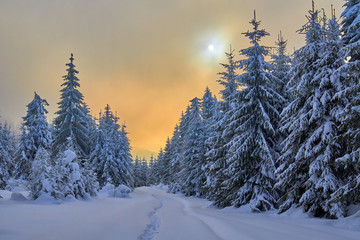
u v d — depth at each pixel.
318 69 11.21
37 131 28.97
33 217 8.73
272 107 15.73
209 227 8.87
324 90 11.21
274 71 18.41
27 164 28.06
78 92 28.16
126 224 8.80
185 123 45.47
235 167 15.89
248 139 15.07
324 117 11.00
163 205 21.31
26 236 5.87
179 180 38.66
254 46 16.09
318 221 9.24
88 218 9.44
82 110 29.08
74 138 26.12
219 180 18.64
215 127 19.88
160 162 76.12
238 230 7.84
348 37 12.65
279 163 15.10
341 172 10.62
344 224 8.22
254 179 14.77
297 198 11.91
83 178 20.45
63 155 18.42
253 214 12.95
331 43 11.11
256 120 15.39
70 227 7.32
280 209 12.02
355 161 8.14
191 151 34.47
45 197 14.05
